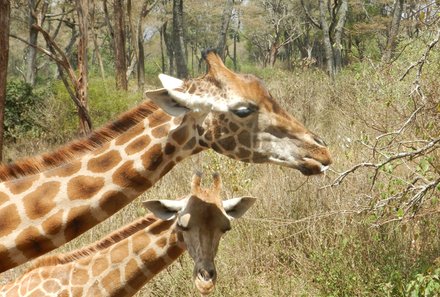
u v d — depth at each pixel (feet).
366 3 117.39
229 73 14.44
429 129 21.06
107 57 146.20
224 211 18.11
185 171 33.68
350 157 26.30
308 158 14.39
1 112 34.27
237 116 14.20
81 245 27.17
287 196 27.04
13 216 13.82
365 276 23.20
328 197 26.02
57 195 13.98
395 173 25.11
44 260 18.52
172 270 24.75
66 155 14.61
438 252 23.09
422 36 25.58
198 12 171.22
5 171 14.44
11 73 163.53
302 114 46.47
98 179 14.19
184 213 17.89
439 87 23.30
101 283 18.19
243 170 30.37
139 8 109.50
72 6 103.09
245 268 25.58
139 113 14.79
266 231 26.55
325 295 23.43
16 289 18.15
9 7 33.47
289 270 25.54
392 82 30.76
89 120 51.29
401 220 20.75
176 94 14.01
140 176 14.38
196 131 14.44
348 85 45.42
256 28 177.17
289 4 155.74
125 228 19.01
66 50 119.55
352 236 23.80
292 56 183.83
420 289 19.03
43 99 56.95
